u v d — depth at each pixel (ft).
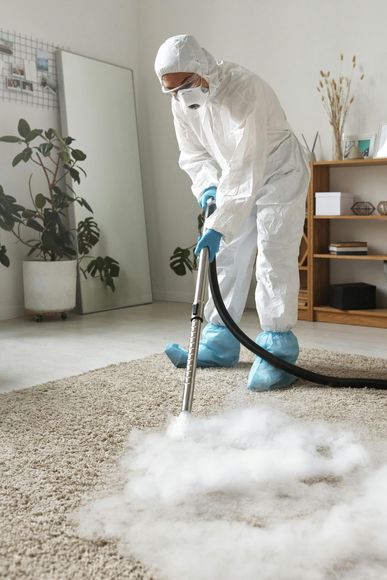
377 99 14.26
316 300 14.74
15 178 15.05
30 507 4.91
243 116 7.67
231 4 16.20
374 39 14.21
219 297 8.26
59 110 15.85
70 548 4.29
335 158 14.57
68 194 15.87
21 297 15.40
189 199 17.52
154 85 17.80
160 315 15.44
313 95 15.12
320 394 8.09
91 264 15.60
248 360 10.10
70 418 7.07
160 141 17.87
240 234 9.04
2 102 14.62
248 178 7.59
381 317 13.65
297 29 15.24
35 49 15.28
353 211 14.57
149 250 18.48
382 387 8.36
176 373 9.18
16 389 8.60
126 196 17.08
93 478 5.45
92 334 12.90
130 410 7.36
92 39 16.70
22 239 15.37
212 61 7.57
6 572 4.02
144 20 17.81
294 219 8.38
